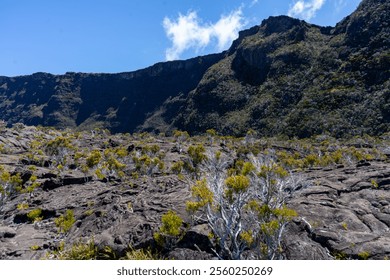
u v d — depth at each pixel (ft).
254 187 35.06
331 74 460.96
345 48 486.38
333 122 369.91
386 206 42.39
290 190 46.78
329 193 47.73
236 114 528.63
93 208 53.57
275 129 426.92
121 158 136.15
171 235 31.71
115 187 67.41
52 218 55.93
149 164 107.76
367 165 70.18
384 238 32.53
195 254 30.96
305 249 30.66
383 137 297.12
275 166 36.42
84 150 174.70
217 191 31.55
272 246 27.02
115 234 37.35
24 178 97.60
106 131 312.71
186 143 209.77
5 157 152.76
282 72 536.42
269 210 27.84
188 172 76.89
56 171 109.19
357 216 39.32
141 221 39.99
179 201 47.44
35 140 215.31
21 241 44.24
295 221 35.99
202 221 36.27
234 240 28.53
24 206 66.64
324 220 37.42
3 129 229.45
